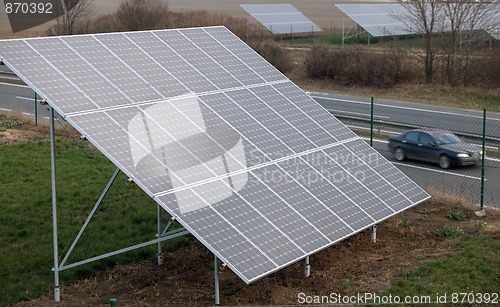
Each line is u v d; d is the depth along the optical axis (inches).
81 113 536.4
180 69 669.3
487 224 751.7
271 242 538.9
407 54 1843.0
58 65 570.6
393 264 645.9
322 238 573.6
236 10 3437.5
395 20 2277.3
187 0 3907.5
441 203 821.9
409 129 1107.3
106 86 583.2
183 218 510.9
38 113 1366.9
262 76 743.1
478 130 1229.1
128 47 655.1
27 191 847.1
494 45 1851.6
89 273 633.6
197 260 665.0
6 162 967.0
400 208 672.4
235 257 507.5
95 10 2994.6
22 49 561.6
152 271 639.1
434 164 1017.5
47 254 665.0
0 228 732.7
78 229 733.3
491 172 968.9
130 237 717.9
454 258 648.4
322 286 596.4
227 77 701.3
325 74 1819.6
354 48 1828.2
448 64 1681.8
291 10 2449.6
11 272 628.1
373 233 704.4
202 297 575.5
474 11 1782.7
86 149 1059.3
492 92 1584.6
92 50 617.6
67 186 868.6
